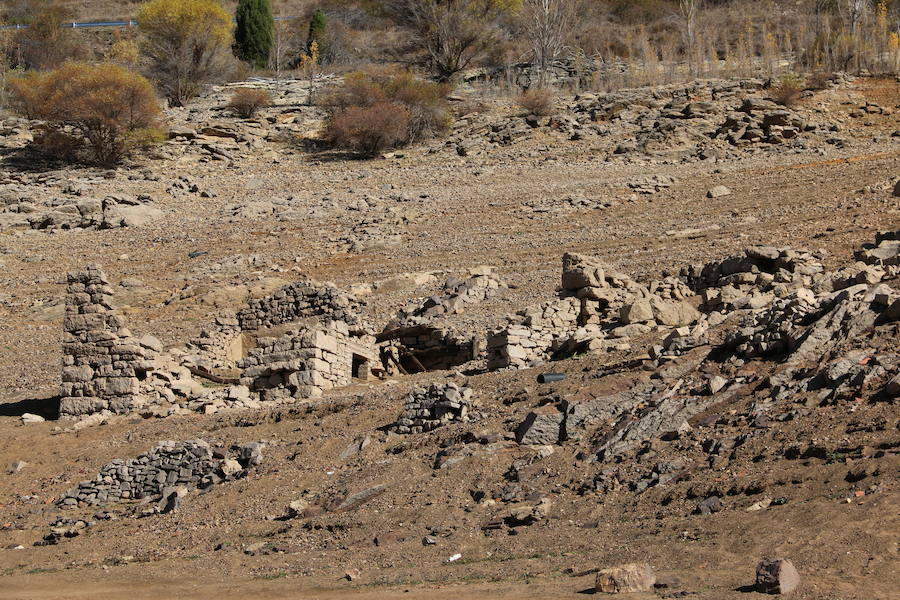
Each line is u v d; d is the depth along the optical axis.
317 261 122.19
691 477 39.69
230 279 116.69
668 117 179.50
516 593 31.22
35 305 113.06
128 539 49.47
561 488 42.75
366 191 154.62
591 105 192.75
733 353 51.25
